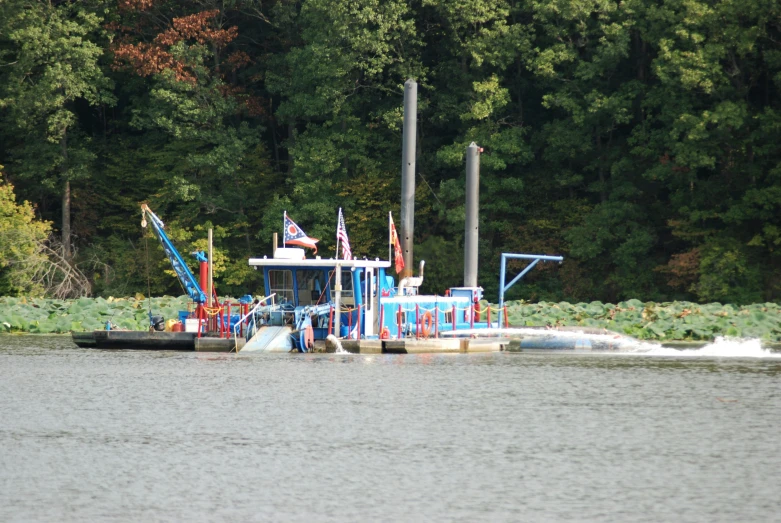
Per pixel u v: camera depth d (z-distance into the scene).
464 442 82.81
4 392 105.06
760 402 99.62
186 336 140.12
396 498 68.31
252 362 127.38
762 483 71.56
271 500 67.88
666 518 64.56
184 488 70.44
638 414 93.75
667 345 154.12
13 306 186.75
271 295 139.88
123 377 114.69
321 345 138.75
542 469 75.00
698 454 79.12
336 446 81.50
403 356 134.38
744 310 182.00
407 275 178.88
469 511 65.75
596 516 64.94
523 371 120.62
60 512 65.62
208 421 90.56
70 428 87.88
